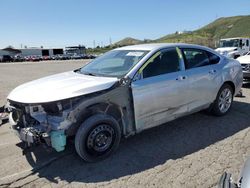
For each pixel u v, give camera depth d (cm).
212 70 573
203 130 543
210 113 622
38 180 383
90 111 422
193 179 372
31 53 8462
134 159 432
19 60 6362
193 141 493
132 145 482
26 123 416
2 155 461
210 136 513
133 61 479
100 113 425
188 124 576
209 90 567
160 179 374
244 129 544
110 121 425
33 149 477
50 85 434
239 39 2394
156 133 532
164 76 487
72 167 414
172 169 399
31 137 391
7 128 597
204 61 573
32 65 3622
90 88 412
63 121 391
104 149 429
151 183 366
